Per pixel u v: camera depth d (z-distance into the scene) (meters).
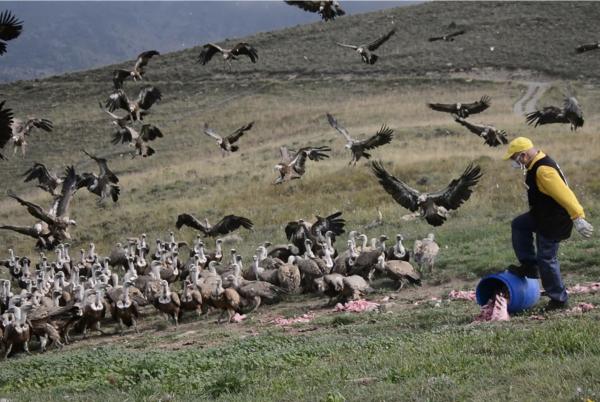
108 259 31.34
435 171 39.66
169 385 12.07
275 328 18.52
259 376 11.97
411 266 21.80
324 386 10.66
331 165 44.12
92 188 19.38
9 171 64.56
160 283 23.20
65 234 15.81
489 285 15.16
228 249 32.91
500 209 32.06
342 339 15.02
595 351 10.41
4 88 97.25
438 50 89.00
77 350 19.72
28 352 20.69
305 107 73.12
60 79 98.25
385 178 15.68
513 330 12.45
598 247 22.42
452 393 9.33
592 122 55.41
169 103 83.44
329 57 91.94
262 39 104.06
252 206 39.44
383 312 18.62
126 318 21.80
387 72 84.56
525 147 13.90
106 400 11.65
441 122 57.06
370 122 62.78
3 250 40.97
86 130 74.88
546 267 14.32
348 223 33.72
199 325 21.36
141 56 19.56
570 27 90.31
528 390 9.15
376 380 10.63
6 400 12.29
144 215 41.66
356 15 109.38
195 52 101.44
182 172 51.50
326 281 20.95
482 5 103.69
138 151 19.66
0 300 25.22
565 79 76.19
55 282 25.78
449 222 30.61
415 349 12.08
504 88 74.25
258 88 84.69
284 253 27.67
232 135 21.33
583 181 34.66
